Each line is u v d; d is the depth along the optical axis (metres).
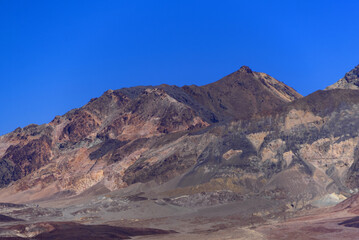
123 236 187.50
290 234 171.62
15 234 186.88
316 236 163.75
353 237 155.50
